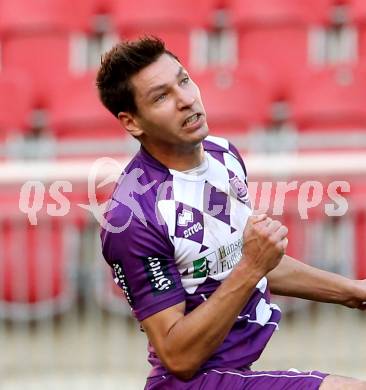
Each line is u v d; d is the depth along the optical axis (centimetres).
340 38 2741
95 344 2066
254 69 2531
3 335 2064
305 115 2436
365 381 1098
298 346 2031
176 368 1081
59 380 2041
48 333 2067
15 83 2491
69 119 2472
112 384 2016
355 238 1989
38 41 2777
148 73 1093
